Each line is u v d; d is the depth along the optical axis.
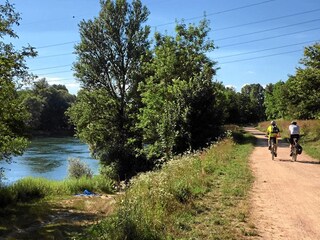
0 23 19.22
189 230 7.12
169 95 33.78
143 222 6.75
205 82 26.31
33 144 76.44
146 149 34.66
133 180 14.02
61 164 49.16
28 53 20.62
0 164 47.72
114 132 44.28
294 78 34.25
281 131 45.41
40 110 95.50
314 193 10.64
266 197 10.07
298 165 16.86
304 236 6.89
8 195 19.22
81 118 44.69
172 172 12.67
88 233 7.13
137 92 44.22
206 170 13.81
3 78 19.62
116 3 43.41
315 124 33.84
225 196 10.02
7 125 21.70
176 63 39.41
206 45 41.09
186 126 24.72
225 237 6.72
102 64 44.06
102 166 40.72
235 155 20.66
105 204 16.53
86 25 43.44
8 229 13.09
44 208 17.27
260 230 7.23
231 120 78.44
